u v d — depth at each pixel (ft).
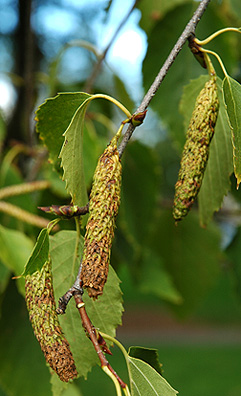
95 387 4.17
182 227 1.46
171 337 7.40
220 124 0.82
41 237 0.71
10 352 1.01
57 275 0.79
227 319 8.46
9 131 1.50
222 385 4.79
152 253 1.34
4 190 1.15
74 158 0.73
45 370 1.01
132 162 1.24
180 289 1.47
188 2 1.05
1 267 1.01
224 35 1.05
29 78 1.38
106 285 0.78
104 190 0.68
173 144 1.08
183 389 4.73
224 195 0.84
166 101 1.07
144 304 9.65
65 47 1.32
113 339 0.70
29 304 0.70
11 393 1.01
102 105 1.47
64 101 0.75
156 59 1.06
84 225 0.80
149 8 1.24
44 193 1.21
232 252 1.35
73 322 0.79
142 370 0.71
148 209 1.25
